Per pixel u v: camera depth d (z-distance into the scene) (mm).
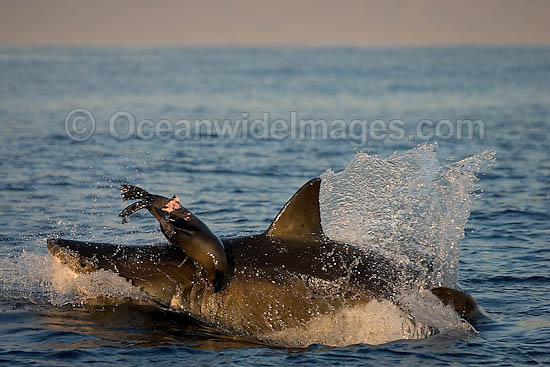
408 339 43625
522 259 58781
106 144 121188
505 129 148000
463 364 40031
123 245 48719
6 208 73000
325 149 120500
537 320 45781
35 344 42312
